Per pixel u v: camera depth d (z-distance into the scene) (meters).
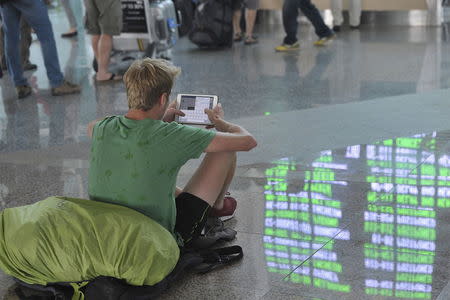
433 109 6.17
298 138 5.52
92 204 3.19
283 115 6.22
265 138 5.56
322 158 5.02
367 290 3.19
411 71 7.76
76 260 3.05
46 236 3.12
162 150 3.16
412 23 10.93
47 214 3.18
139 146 3.16
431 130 5.55
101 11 7.68
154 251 3.05
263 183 4.59
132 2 8.12
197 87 7.48
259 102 6.74
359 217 3.99
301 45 9.71
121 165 3.19
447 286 3.18
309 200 4.27
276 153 5.18
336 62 8.46
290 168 4.85
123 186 3.19
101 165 3.23
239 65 8.54
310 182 4.57
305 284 3.28
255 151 5.24
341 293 3.18
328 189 4.43
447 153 4.98
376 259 3.47
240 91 7.22
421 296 3.11
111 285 3.03
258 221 4.00
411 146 5.18
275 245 3.70
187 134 3.19
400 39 9.79
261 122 6.02
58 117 6.55
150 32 8.23
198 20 9.49
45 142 5.82
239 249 3.57
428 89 6.92
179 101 3.59
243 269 3.46
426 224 3.84
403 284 3.22
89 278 3.09
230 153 3.50
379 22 11.19
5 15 7.09
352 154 5.08
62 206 3.19
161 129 3.18
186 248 3.53
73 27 10.67
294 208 4.17
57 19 12.20
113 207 3.17
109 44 7.82
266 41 10.12
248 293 3.24
